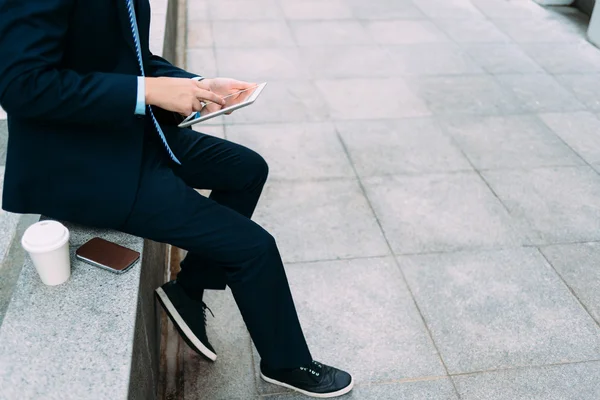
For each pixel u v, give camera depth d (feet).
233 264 5.60
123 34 4.88
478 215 10.21
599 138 12.64
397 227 9.85
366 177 11.04
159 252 7.97
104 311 5.07
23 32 4.09
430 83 14.51
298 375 6.92
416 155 11.76
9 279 7.66
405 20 18.04
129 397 4.58
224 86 6.09
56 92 4.25
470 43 16.71
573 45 16.90
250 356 7.54
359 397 7.07
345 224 9.86
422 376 7.38
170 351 7.60
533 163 11.70
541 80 14.88
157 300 7.25
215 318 8.05
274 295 5.84
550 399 7.16
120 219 5.23
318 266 8.98
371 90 14.06
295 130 12.37
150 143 5.56
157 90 4.71
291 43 16.21
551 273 9.08
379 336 7.88
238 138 12.01
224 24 17.19
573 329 8.15
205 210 5.41
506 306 8.45
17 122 4.88
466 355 7.69
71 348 4.73
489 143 12.26
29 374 4.50
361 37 16.79
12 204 5.11
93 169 5.06
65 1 4.24
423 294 8.57
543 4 19.43
